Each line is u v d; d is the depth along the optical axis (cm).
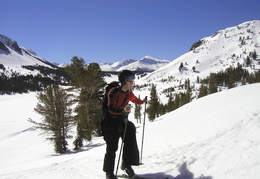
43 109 2211
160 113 7269
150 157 409
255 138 222
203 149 307
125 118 300
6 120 7606
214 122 650
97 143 2302
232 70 15738
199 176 237
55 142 2250
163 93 18688
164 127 1199
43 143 3841
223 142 284
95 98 2438
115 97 292
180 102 7612
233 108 941
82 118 2272
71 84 2408
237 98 1509
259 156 191
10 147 3531
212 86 9200
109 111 302
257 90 1616
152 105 5556
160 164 337
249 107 702
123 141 296
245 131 256
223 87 13838
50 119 2230
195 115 1321
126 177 317
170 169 300
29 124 6781
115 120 302
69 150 2280
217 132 380
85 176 376
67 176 395
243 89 1986
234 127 333
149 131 1212
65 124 2305
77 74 2423
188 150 354
